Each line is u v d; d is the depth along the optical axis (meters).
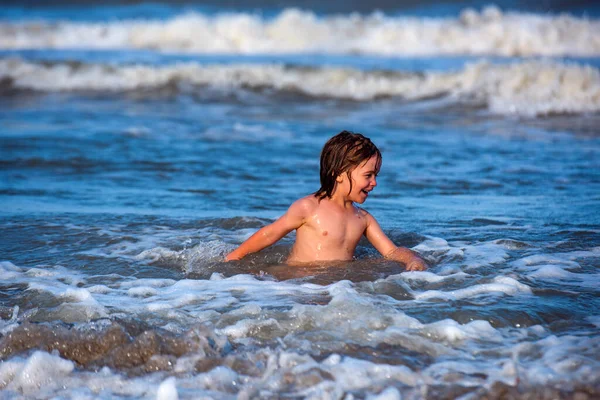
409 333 13.79
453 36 80.62
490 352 13.09
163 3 119.94
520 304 15.53
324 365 12.47
